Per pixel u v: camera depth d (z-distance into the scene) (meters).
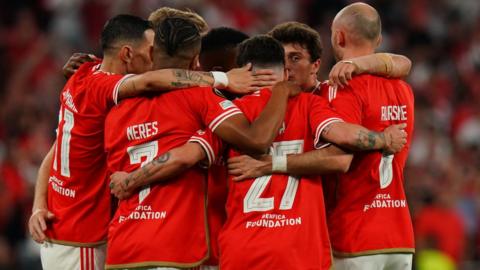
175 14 22.80
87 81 21.69
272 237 19.83
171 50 20.45
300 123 20.53
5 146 48.22
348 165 20.30
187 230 20.16
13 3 64.81
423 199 45.88
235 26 68.00
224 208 21.31
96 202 22.31
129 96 20.72
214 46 22.47
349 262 21.28
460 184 52.75
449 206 45.94
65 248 22.39
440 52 71.75
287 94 20.33
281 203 20.05
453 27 74.94
